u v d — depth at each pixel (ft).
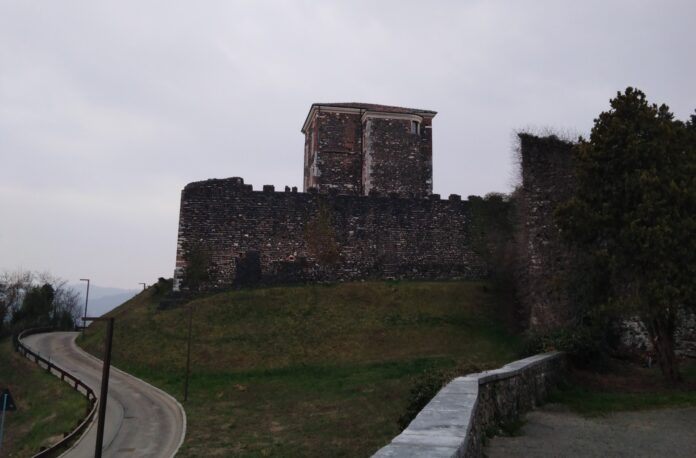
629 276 49.83
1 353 138.31
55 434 76.54
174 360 100.27
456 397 22.47
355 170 154.30
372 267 132.16
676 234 46.39
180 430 65.87
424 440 15.30
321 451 49.78
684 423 33.17
